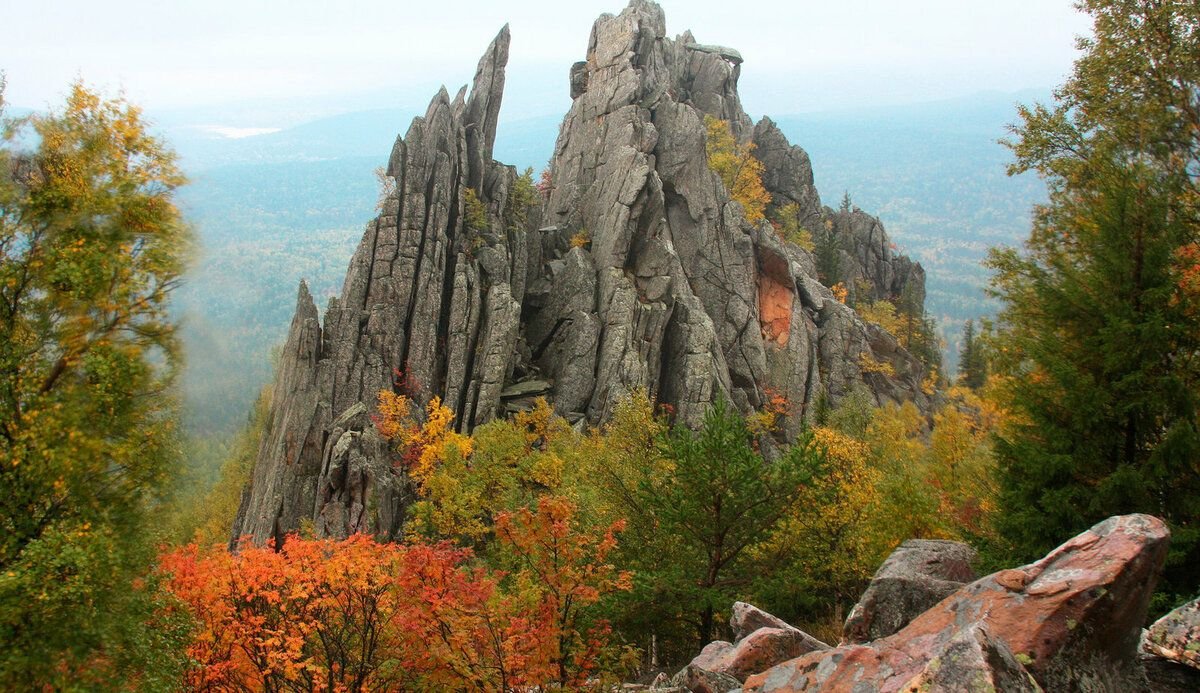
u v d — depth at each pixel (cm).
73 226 1617
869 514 3631
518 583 2125
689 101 16412
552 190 12888
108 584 1554
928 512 3416
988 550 2588
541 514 1939
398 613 1944
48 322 1593
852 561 3619
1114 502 2397
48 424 1501
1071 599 1262
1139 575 1267
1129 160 2717
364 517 7256
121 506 1650
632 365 10188
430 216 9669
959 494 4281
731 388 11181
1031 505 2552
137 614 1656
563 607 1930
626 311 10525
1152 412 2428
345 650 2269
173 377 1759
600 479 3778
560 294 10875
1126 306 2477
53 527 1490
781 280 12525
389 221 9425
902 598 1945
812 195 17288
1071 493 2456
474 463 7138
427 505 6550
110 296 1627
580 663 1891
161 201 1748
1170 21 3069
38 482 1509
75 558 1440
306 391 8406
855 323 13138
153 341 1711
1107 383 2525
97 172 1661
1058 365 2528
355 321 8962
